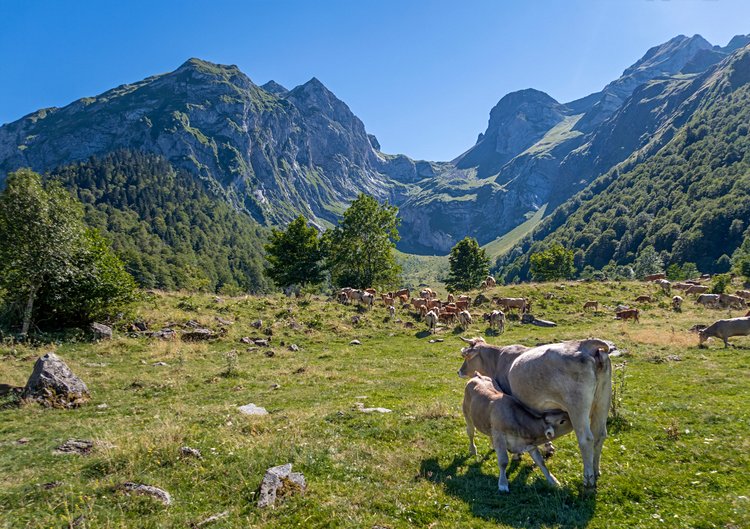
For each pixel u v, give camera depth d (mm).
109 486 7242
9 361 17562
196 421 11023
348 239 57281
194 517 6363
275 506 6574
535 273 93062
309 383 16031
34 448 9703
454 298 44750
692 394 12188
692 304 36844
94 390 14805
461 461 8328
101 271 23609
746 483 6977
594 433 7293
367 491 7047
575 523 6094
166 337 22641
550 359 7293
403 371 18109
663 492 6871
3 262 20875
